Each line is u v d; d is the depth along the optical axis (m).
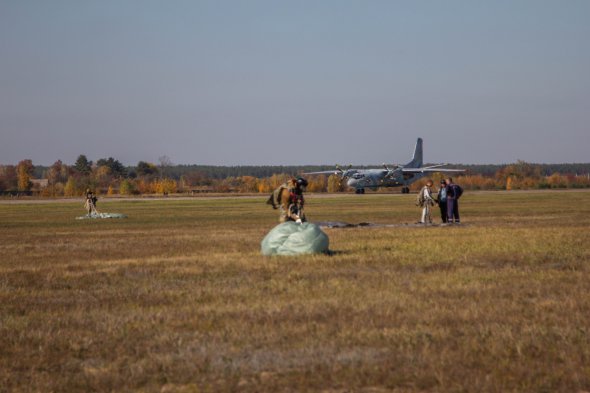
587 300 24.42
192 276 31.94
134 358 18.20
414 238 50.06
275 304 24.58
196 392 15.52
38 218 98.56
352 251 41.44
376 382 15.84
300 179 48.28
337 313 22.86
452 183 69.69
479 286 27.70
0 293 27.94
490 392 15.05
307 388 15.62
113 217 95.88
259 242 50.31
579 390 15.13
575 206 115.31
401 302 24.52
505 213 92.25
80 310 24.23
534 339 19.11
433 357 17.58
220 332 20.61
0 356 18.58
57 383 16.30
